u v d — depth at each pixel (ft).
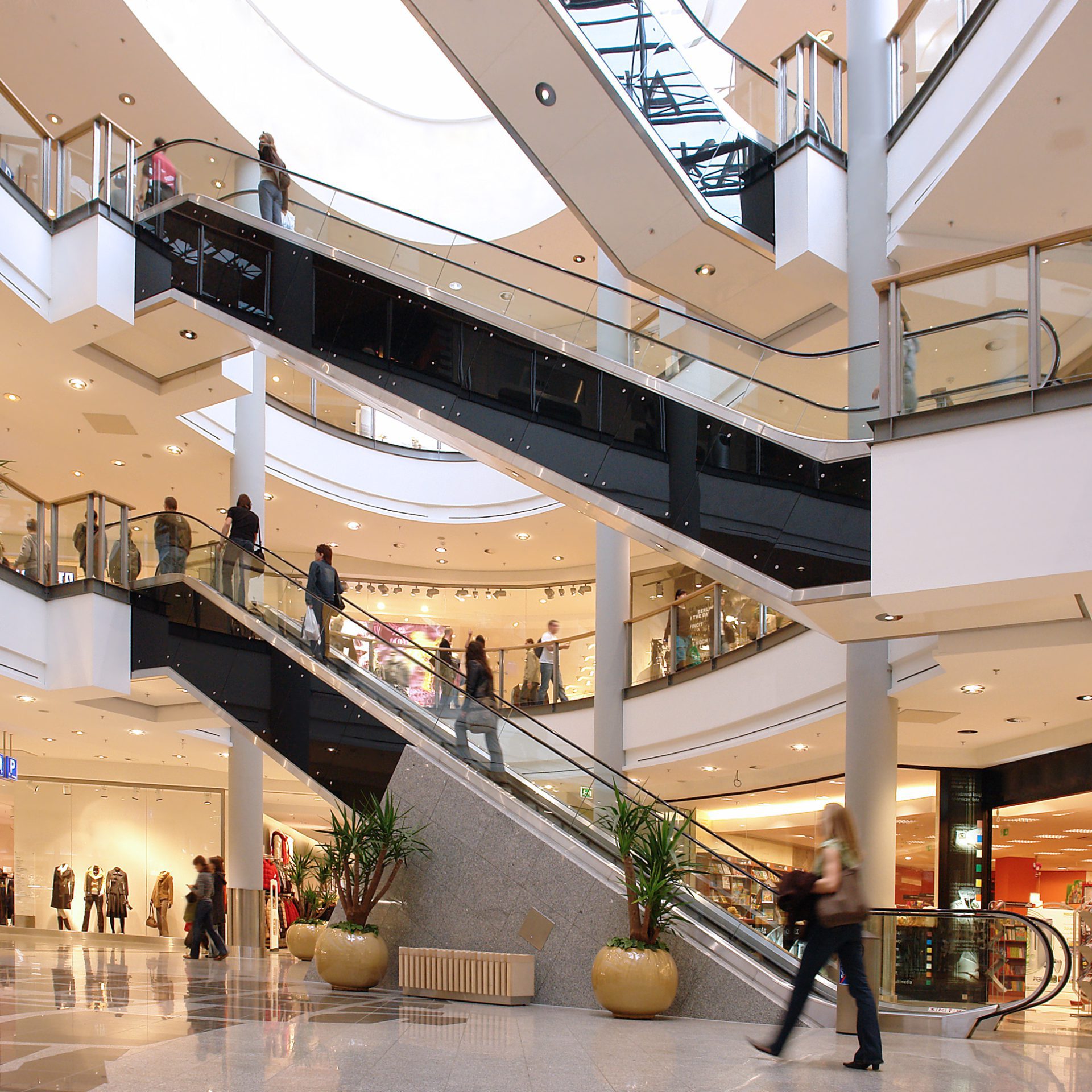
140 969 37.14
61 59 47.73
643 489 28.66
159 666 41.11
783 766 50.85
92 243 37.81
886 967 25.80
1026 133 29.07
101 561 41.91
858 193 34.47
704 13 52.19
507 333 32.35
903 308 23.95
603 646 52.16
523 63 32.07
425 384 33.50
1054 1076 17.71
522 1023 23.52
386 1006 26.55
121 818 65.26
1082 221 32.58
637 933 26.03
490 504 68.18
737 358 28.07
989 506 22.04
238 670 39.11
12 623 39.52
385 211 40.96
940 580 22.33
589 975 28.19
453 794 32.37
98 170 38.45
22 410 45.73
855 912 17.98
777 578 25.70
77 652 40.57
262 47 56.24
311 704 36.86
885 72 34.88
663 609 49.96
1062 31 25.71
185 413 47.73
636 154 33.42
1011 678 30.09
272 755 37.37
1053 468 21.53
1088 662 27.63
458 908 31.17
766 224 35.47
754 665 42.88
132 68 48.49
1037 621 25.39
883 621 26.07
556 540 71.46
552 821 30.91
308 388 65.51
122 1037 19.36
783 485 26.18
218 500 59.62
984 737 41.01
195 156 39.63
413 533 70.28
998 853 53.78
